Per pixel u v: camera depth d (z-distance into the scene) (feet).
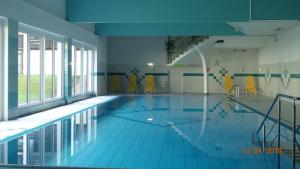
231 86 55.98
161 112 31.37
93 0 34.86
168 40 57.93
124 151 16.16
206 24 43.09
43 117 25.71
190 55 51.96
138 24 44.83
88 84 46.85
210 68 57.31
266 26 37.40
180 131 21.59
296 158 14.85
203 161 14.44
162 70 58.49
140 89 58.59
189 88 58.39
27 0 26.43
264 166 13.69
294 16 31.99
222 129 22.40
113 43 58.54
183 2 33.76
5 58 23.11
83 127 22.75
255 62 57.06
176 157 15.12
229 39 48.65
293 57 37.58
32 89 31.30
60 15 33.50
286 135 20.06
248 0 32.83
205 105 37.37
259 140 18.75
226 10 33.14
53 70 32.83
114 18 34.60
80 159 14.62
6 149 15.96
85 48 44.73
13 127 21.12
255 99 43.91
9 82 23.38
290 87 38.68
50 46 33.04
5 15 22.56
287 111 30.17
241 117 28.09
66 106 34.09
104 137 19.56
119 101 41.34
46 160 14.28
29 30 27.20
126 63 58.59
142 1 34.24
